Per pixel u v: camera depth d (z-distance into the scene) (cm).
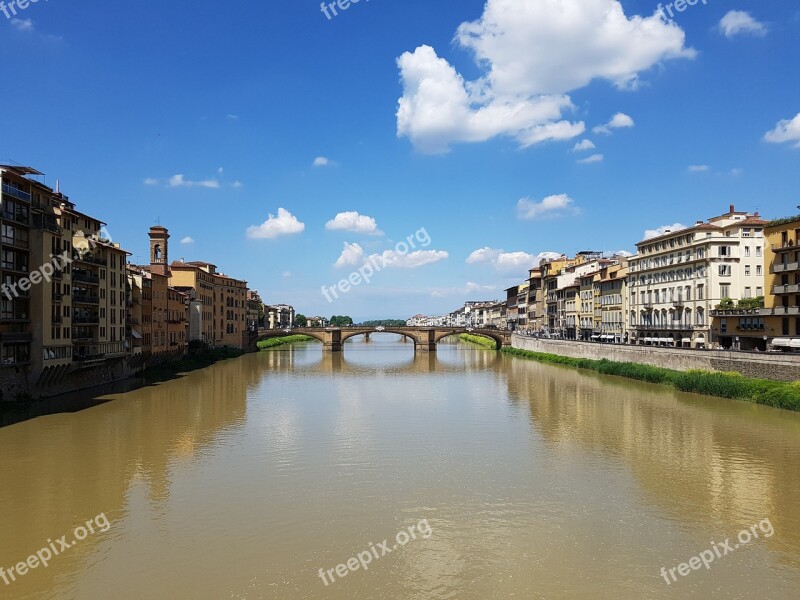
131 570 2506
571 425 5300
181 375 9669
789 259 7150
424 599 2266
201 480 3703
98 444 4578
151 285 9744
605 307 12450
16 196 5694
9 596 2295
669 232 10169
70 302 6700
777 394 5834
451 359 13988
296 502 3316
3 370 5719
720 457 4112
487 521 3022
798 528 2897
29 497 3378
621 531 2881
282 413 6050
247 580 2417
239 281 15675
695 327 9050
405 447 4534
